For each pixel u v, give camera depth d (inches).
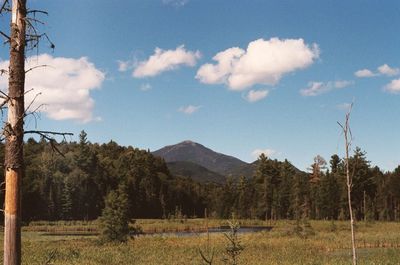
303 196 4463.6
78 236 2351.1
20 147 313.0
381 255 1237.7
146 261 1145.4
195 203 6043.3
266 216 4712.1
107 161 5408.5
